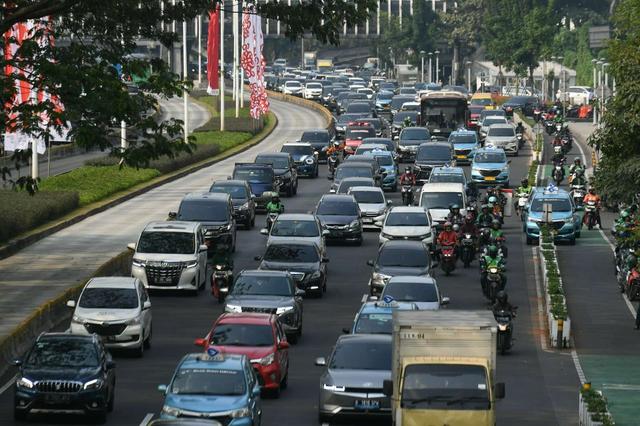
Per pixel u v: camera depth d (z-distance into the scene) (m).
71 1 93.12
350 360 72.62
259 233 150.00
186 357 67.75
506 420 73.94
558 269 124.81
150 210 169.12
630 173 107.00
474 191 168.25
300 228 126.56
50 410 69.69
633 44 106.06
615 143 106.56
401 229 136.25
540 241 139.25
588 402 69.12
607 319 108.69
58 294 111.44
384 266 113.06
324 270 116.62
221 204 134.62
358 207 146.00
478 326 62.56
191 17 102.69
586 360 92.94
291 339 95.19
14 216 139.12
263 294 96.44
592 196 161.25
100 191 175.75
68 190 166.12
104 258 132.12
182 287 114.12
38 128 88.62
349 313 107.44
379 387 70.44
